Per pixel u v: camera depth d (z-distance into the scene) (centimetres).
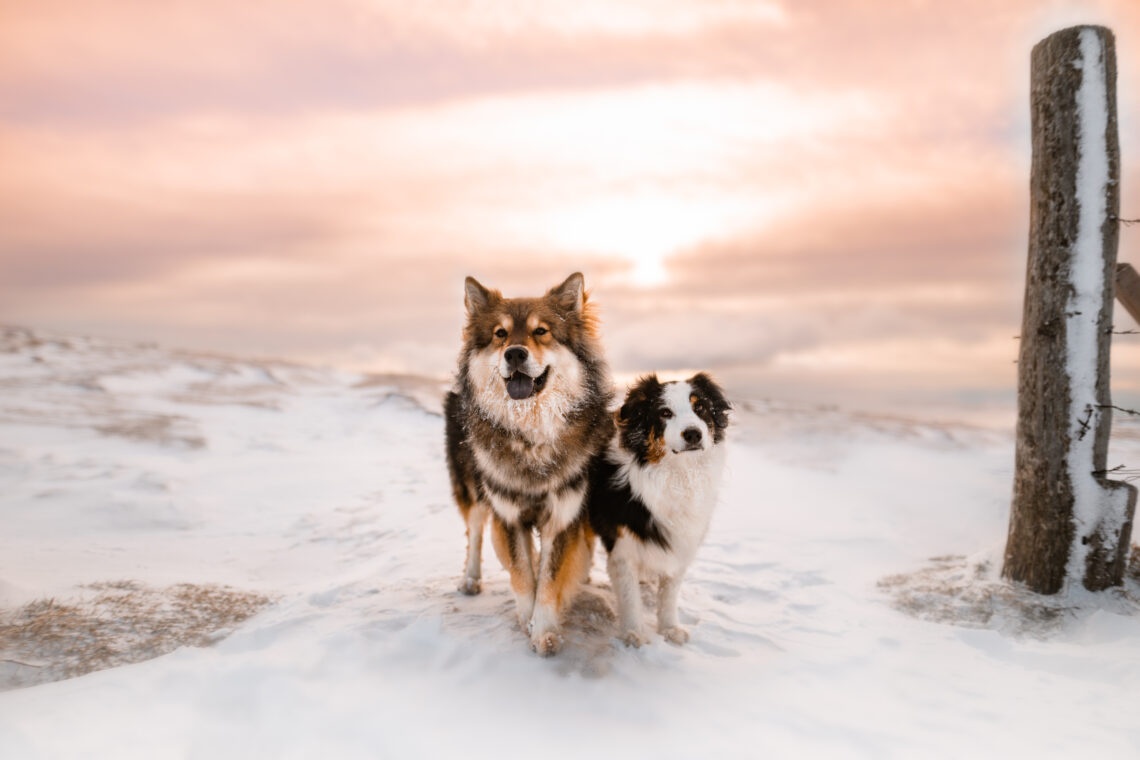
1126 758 152
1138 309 238
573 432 193
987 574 240
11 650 193
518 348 183
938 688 179
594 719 165
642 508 195
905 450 481
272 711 164
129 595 226
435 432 576
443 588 234
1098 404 221
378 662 182
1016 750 155
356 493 396
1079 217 220
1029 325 228
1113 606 217
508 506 196
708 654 197
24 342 865
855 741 158
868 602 236
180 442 492
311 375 830
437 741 156
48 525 323
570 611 209
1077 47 218
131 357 849
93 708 163
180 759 151
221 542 317
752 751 155
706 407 196
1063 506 223
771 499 362
